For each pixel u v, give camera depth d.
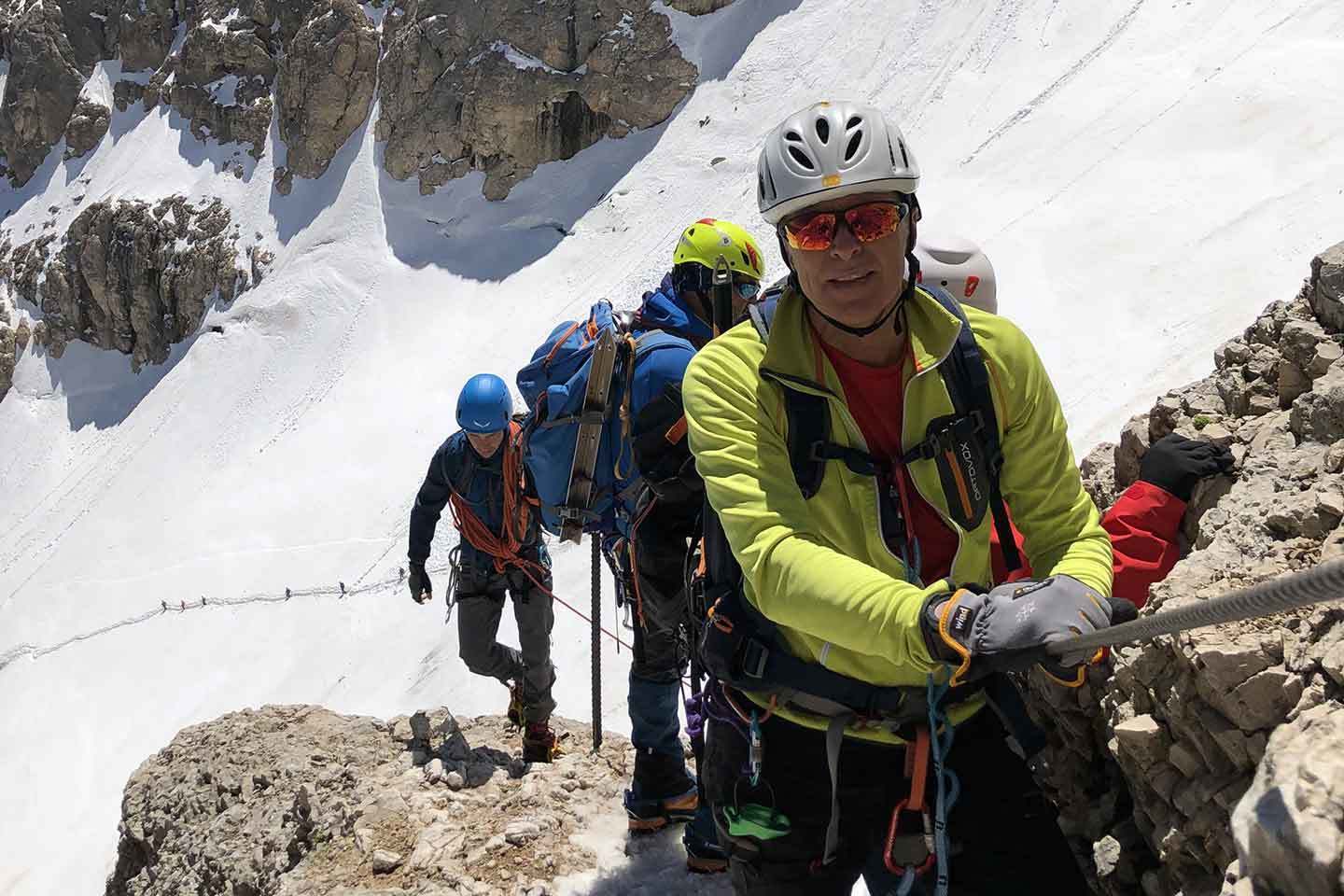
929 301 2.06
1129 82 27.86
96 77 58.06
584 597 20.42
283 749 5.34
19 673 35.28
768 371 2.07
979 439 2.08
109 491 43.31
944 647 1.81
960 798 2.20
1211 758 2.44
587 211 41.59
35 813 28.00
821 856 2.30
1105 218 22.59
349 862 4.24
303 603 30.72
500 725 5.94
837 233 1.96
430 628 26.00
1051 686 3.32
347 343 43.22
